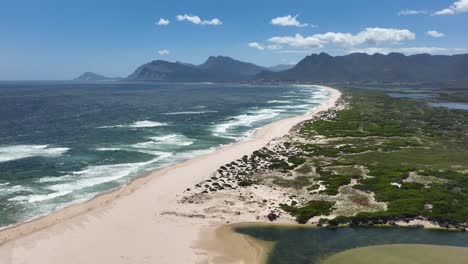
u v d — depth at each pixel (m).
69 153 68.31
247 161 63.06
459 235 37.50
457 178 52.97
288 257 33.16
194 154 69.56
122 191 48.41
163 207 43.19
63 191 48.41
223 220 40.12
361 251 34.22
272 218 40.47
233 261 32.34
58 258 32.00
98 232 36.94
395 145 76.06
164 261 32.06
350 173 56.22
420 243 35.94
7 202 44.34
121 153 69.12
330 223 39.44
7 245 34.00
